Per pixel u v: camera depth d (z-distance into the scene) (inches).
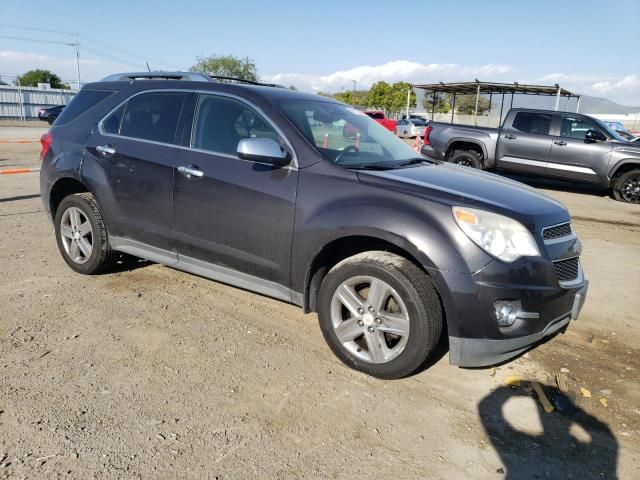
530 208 130.8
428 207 124.4
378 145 167.0
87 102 194.7
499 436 112.7
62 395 119.0
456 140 493.7
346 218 130.2
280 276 145.0
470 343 121.3
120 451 101.4
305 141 143.8
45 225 269.9
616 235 305.9
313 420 114.7
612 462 105.7
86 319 159.5
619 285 214.8
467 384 132.9
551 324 127.5
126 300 175.3
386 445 107.9
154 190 167.5
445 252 119.6
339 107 178.1
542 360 147.6
